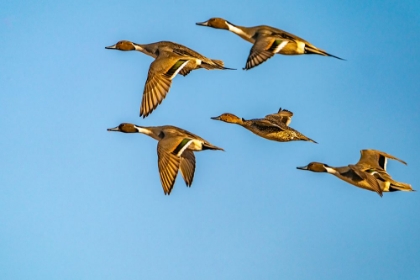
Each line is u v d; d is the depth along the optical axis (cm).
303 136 2012
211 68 1970
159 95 1842
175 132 1936
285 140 2016
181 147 1858
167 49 1995
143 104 1838
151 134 2027
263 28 1997
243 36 2028
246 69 1880
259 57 1900
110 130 2103
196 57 1944
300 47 1934
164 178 1820
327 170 2044
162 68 1866
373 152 2009
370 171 1969
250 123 2039
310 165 2055
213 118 2123
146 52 2064
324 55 1938
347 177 2017
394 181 1966
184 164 1886
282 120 2131
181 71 1972
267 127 2022
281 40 1925
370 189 2002
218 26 2059
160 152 1847
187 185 1873
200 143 1894
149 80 1853
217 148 1895
